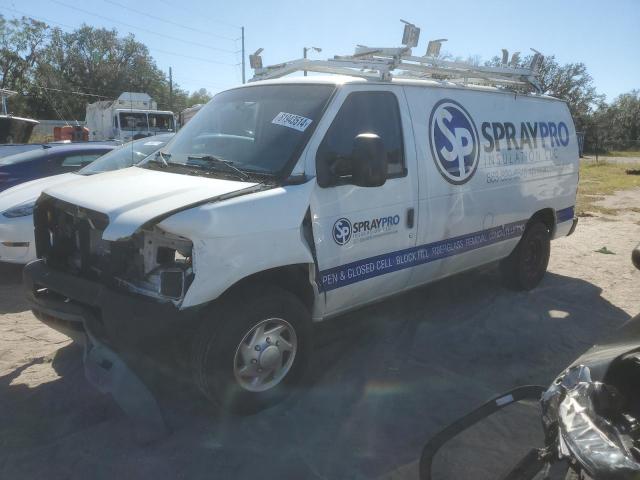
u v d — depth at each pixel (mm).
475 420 2543
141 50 57625
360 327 4980
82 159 8070
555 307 5691
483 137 5039
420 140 4418
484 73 5367
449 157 4652
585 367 2291
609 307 5770
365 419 3537
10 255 6105
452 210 4711
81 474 2959
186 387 3846
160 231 3162
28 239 6105
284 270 3582
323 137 3730
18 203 6160
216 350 3219
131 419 3416
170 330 3053
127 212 3123
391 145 4203
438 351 4562
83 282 3430
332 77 4164
